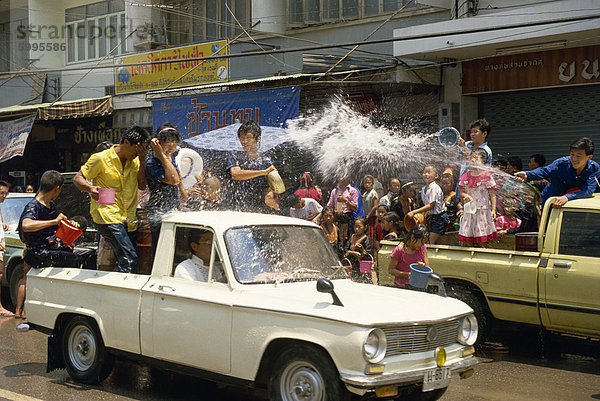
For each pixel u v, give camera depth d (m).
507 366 6.99
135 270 6.44
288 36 16.42
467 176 8.02
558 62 12.50
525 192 8.95
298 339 4.68
